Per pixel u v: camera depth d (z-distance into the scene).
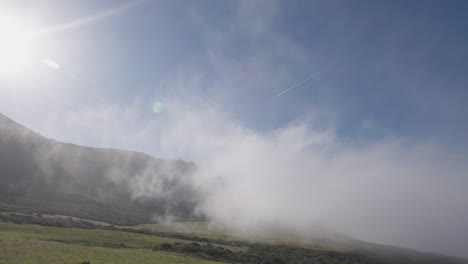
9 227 89.81
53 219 125.25
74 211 163.00
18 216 114.62
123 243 94.06
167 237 133.88
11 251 54.91
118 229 134.62
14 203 149.12
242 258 103.62
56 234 89.75
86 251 66.69
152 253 82.38
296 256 124.88
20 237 73.56
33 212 137.12
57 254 58.38
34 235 81.50
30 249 59.00
